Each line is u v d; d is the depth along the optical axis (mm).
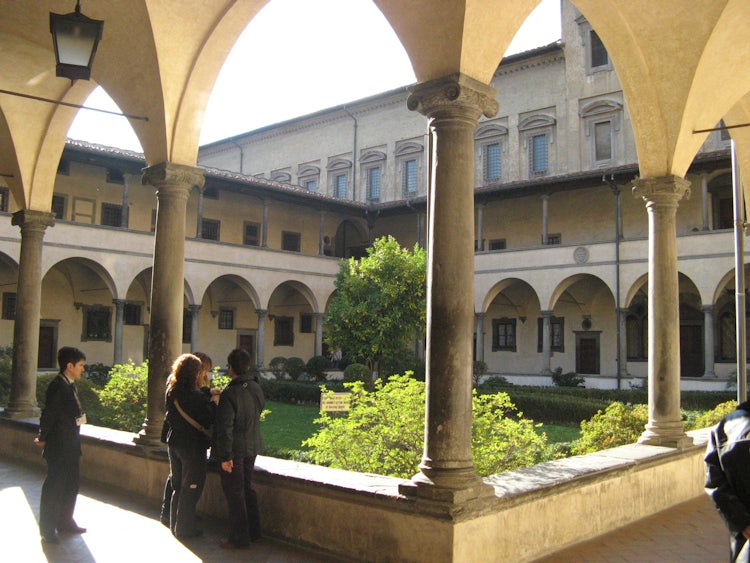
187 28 8352
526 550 6055
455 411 5555
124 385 14344
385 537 5715
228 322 37250
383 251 25172
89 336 31797
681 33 8320
